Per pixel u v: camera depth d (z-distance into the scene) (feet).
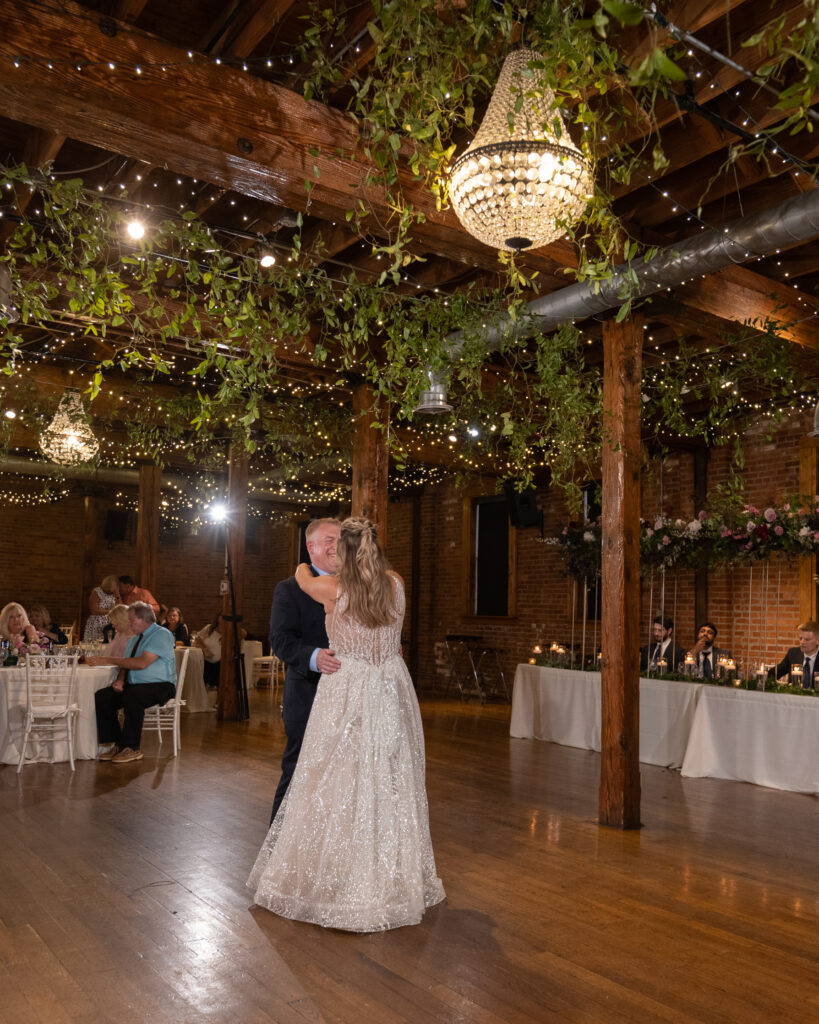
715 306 17.33
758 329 18.22
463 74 11.59
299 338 16.21
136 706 21.80
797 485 27.48
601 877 13.07
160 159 11.90
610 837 15.39
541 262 15.62
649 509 32.12
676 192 15.33
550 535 36.63
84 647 28.07
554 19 8.77
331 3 11.53
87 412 27.45
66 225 14.10
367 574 11.05
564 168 10.08
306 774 11.12
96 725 22.04
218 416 26.76
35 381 27.68
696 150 13.41
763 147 8.87
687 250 14.62
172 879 12.43
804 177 13.96
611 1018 8.46
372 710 11.00
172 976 9.23
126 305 13.93
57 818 15.85
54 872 12.73
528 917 11.25
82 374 28.58
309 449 29.27
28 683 20.24
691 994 9.05
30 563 47.70
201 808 16.71
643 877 13.10
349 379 23.12
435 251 15.08
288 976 9.26
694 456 30.48
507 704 36.94
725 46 11.45
